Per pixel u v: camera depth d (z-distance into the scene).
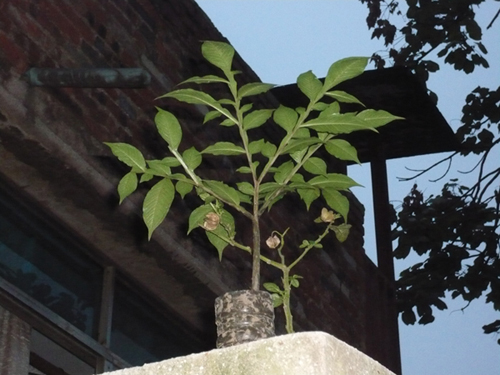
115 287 4.49
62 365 3.93
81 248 4.32
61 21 4.19
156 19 4.93
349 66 1.98
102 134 4.26
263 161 5.48
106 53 4.46
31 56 3.93
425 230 9.60
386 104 7.04
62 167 3.99
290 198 5.79
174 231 4.55
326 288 6.02
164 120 2.06
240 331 1.85
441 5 9.52
